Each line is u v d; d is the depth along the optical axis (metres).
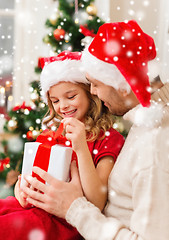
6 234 0.88
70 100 1.09
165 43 2.11
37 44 2.64
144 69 0.83
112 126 1.12
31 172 1.00
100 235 0.78
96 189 0.91
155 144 0.79
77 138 0.93
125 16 2.40
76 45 1.89
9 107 2.56
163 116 0.83
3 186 1.94
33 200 0.93
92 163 0.94
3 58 2.60
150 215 0.73
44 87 1.11
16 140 1.99
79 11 1.92
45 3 2.62
